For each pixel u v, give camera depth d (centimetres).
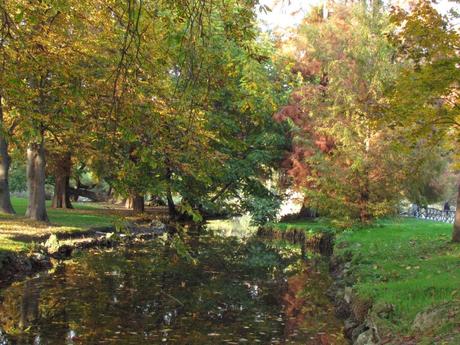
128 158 677
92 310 1160
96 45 880
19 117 721
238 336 1005
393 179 2238
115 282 1469
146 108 683
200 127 764
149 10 655
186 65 670
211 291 1423
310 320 1125
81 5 821
